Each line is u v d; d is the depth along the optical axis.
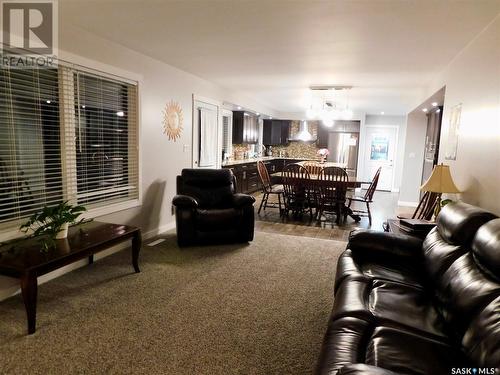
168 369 1.85
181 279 3.05
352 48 3.47
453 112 3.61
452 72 3.73
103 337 2.13
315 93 6.45
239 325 2.31
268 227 5.10
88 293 2.74
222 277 3.12
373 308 1.72
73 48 3.06
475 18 2.56
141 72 3.98
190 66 4.52
